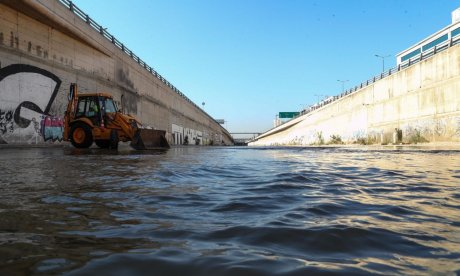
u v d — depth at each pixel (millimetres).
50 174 5629
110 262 1748
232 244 2156
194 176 6098
